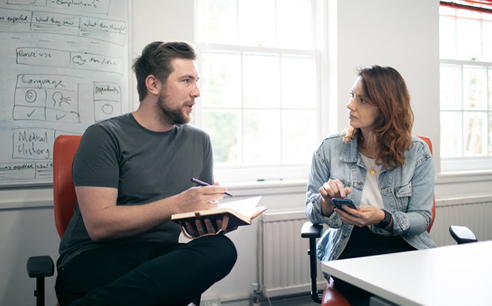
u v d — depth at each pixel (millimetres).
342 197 1298
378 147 1547
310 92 2514
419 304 645
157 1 1998
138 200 1324
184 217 1059
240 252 2180
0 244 1789
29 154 1790
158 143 1388
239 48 2336
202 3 2279
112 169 1253
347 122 2395
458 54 2973
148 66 1364
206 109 2271
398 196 1499
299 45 2492
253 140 2451
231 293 2170
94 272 1151
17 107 1767
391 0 2479
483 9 2896
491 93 3080
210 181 1556
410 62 2539
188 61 1387
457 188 2697
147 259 1215
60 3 1815
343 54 2373
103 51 1888
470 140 3029
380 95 1483
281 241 2141
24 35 1769
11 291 1810
